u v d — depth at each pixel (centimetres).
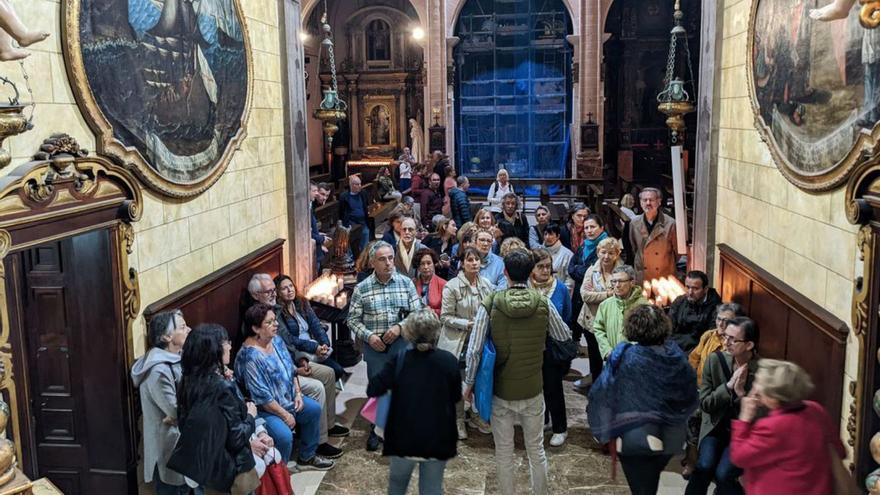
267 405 509
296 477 553
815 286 458
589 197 1638
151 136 477
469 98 2261
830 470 288
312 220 939
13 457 297
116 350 446
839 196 421
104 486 458
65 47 389
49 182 371
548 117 2241
